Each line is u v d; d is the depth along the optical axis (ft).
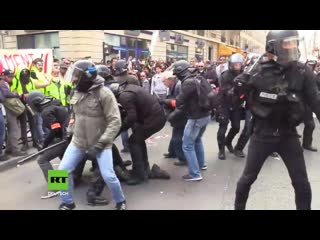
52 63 28.35
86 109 13.34
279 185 16.89
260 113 10.53
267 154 10.87
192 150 17.80
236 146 22.44
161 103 21.27
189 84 16.88
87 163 21.50
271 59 10.39
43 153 16.17
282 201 14.83
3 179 18.74
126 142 23.54
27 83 24.66
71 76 13.14
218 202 14.99
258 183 17.20
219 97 21.15
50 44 58.03
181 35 88.33
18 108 22.52
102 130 13.51
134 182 17.38
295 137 10.69
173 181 17.89
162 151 23.99
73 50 54.85
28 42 60.59
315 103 10.36
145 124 17.02
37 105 16.49
